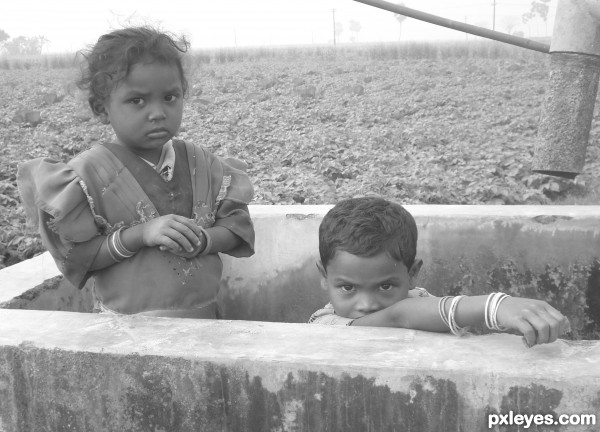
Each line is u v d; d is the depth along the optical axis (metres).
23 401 1.51
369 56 31.83
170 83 1.79
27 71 29.89
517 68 23.47
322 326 1.53
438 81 20.62
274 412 1.39
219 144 10.91
